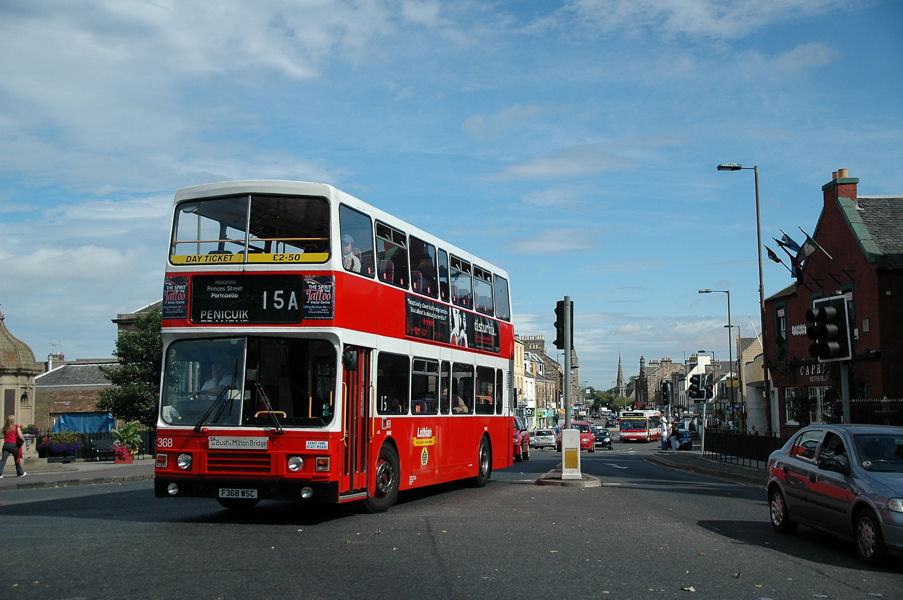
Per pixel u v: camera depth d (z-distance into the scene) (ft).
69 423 194.70
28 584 25.17
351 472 41.27
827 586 27.48
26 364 108.99
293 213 41.04
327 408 39.52
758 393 180.14
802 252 113.80
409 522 41.24
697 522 44.42
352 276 42.09
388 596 24.21
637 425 275.80
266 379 39.96
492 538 36.04
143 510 48.26
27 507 50.88
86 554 30.71
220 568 28.09
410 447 49.26
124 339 146.72
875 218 101.24
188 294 41.04
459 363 58.65
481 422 63.21
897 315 93.04
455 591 25.04
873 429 36.91
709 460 119.65
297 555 30.96
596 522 42.73
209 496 39.42
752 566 30.78
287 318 40.14
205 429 39.55
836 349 49.34
